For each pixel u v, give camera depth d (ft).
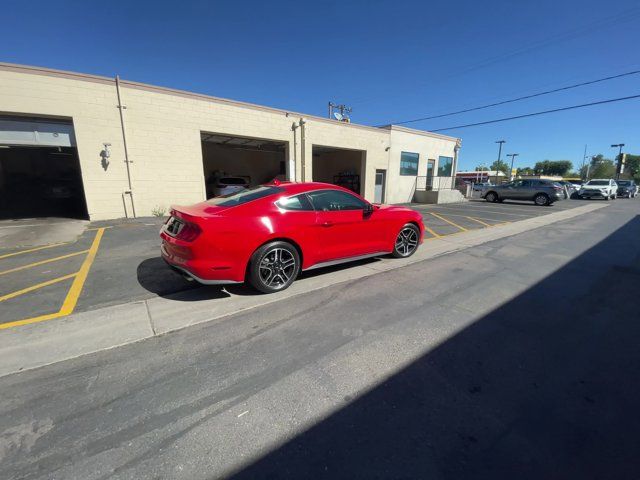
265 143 61.67
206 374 8.66
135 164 35.83
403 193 66.28
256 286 13.70
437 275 16.96
